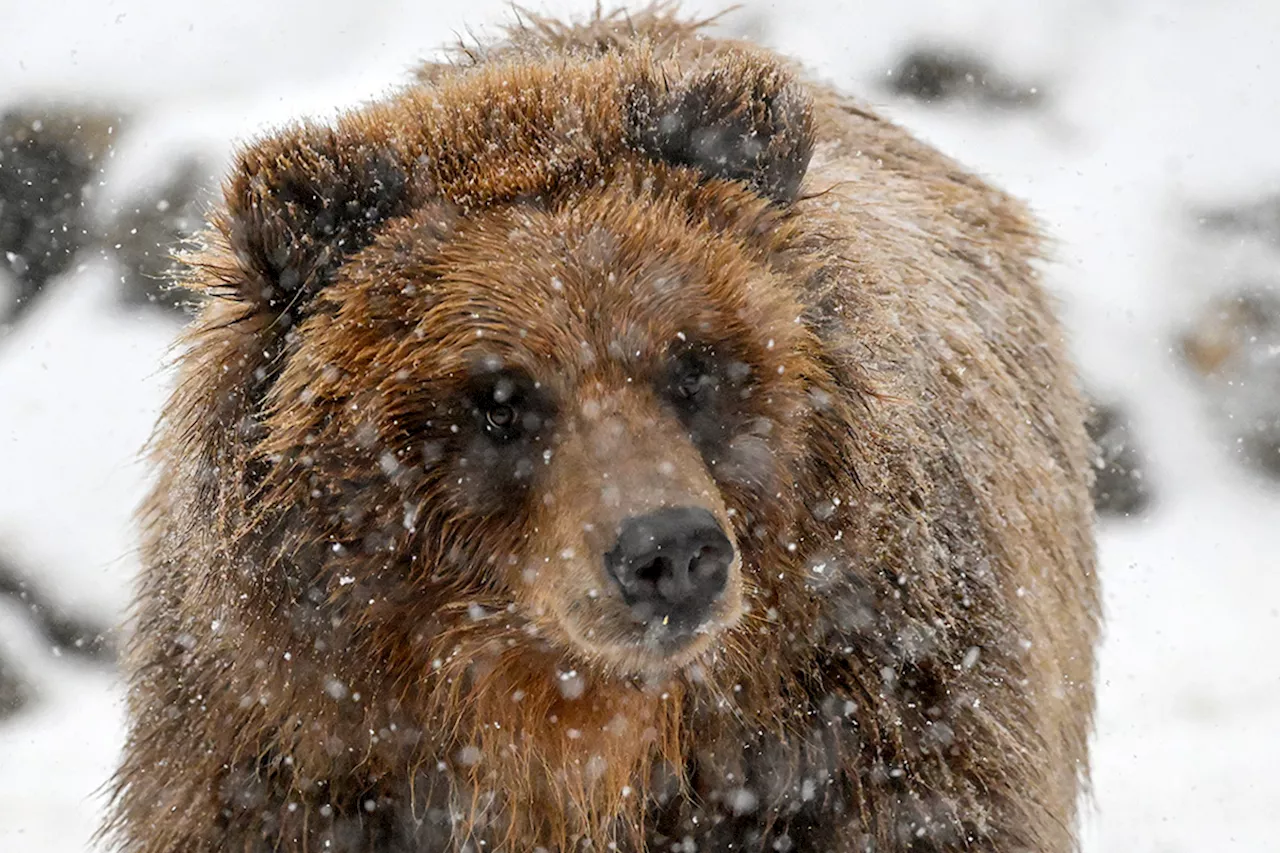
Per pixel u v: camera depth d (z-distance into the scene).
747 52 9.45
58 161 22.31
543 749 8.09
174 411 8.29
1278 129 26.00
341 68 24.08
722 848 8.36
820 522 7.82
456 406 7.39
